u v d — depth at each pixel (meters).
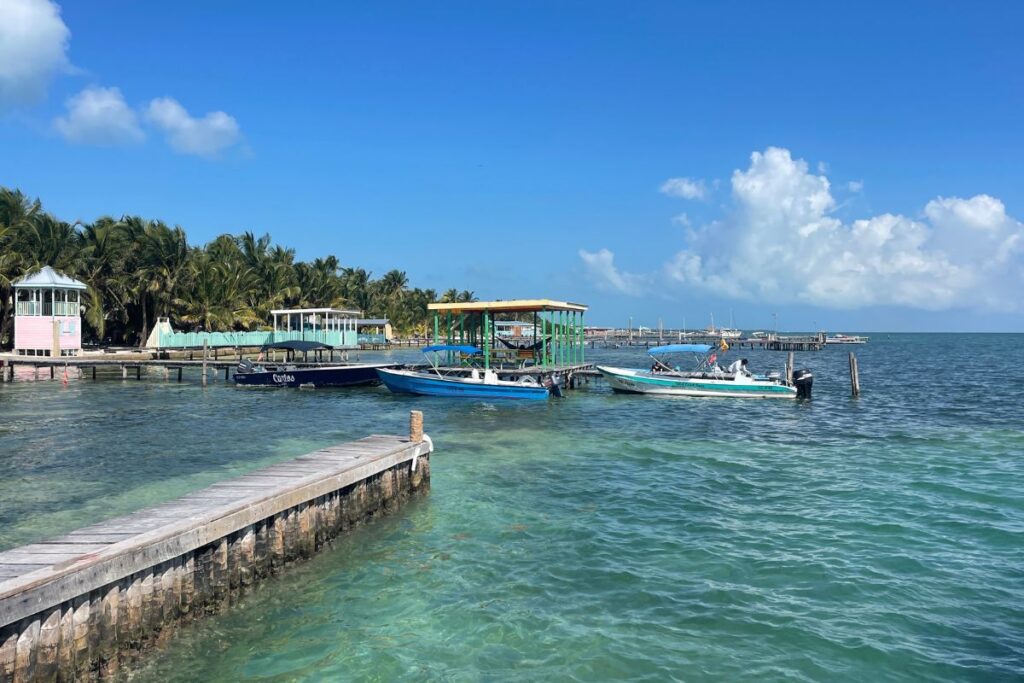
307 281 81.19
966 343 175.50
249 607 9.16
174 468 17.17
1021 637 8.28
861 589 9.70
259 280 71.75
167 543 7.91
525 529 12.50
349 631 8.51
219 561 8.86
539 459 18.89
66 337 45.19
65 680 6.73
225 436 22.31
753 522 12.95
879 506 14.05
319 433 23.08
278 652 7.98
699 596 9.49
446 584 9.95
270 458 18.53
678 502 14.38
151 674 7.46
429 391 34.16
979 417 28.81
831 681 7.31
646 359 77.31
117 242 56.72
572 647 8.07
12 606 6.16
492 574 10.34
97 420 25.97
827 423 26.84
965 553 11.16
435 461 18.50
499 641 8.23
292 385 38.81
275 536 9.98
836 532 12.29
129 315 62.66
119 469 17.02
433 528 12.51
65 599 6.66
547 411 29.91
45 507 13.45
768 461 18.86
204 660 7.78
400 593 9.63
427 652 7.99
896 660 7.74
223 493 10.15
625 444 21.47
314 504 10.96
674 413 29.61
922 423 26.94
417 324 112.12
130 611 7.51
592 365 43.84
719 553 11.20
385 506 13.23
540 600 9.40
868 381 49.84
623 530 12.45
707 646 8.07
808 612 8.97
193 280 61.62
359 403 32.34
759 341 112.94
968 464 18.44
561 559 10.96
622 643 8.16
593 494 15.02
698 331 155.50
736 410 30.97
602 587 9.83
